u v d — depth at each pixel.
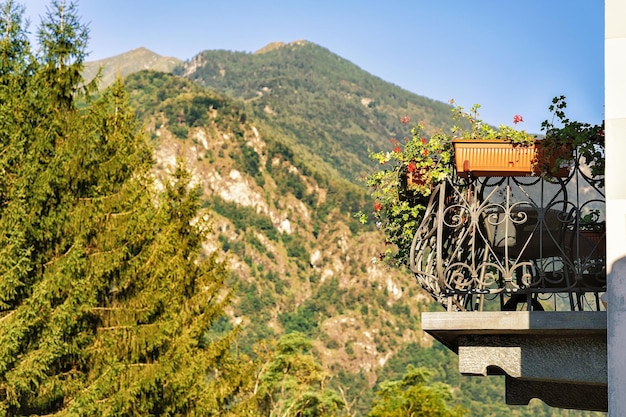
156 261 15.96
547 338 6.38
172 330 15.57
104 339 14.86
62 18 14.77
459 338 6.55
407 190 7.22
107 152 15.63
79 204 14.50
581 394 7.19
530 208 6.91
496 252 7.04
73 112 15.00
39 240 13.51
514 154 6.61
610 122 5.57
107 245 14.84
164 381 16.30
